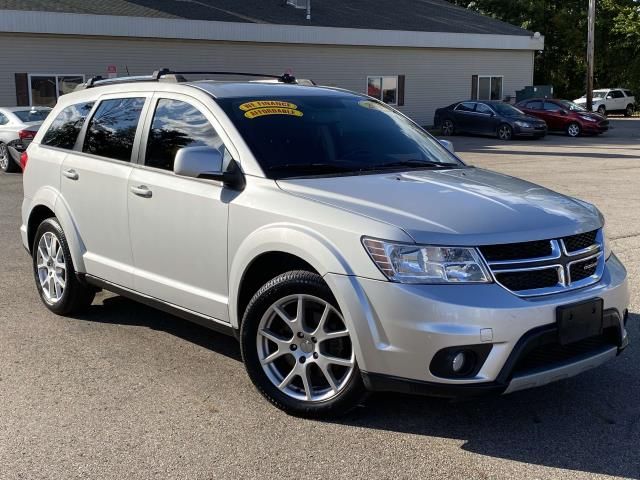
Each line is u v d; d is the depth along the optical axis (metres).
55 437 3.84
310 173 4.39
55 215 5.79
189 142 4.72
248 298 4.34
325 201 3.94
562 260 3.74
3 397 4.35
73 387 4.50
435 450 3.70
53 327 5.67
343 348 3.87
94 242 5.43
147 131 5.03
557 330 3.60
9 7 23.42
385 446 3.74
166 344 5.29
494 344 3.48
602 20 46.09
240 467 3.53
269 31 28.38
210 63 27.89
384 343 3.60
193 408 4.20
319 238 3.79
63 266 5.78
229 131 4.51
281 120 4.72
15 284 6.95
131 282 5.08
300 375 4.02
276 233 3.96
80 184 5.48
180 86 4.97
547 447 3.73
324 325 3.88
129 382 4.58
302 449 3.71
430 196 3.99
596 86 49.59
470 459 3.61
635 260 7.66
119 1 27.09
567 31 45.84
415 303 3.49
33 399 4.32
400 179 4.33
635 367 4.84
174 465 3.55
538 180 14.62
